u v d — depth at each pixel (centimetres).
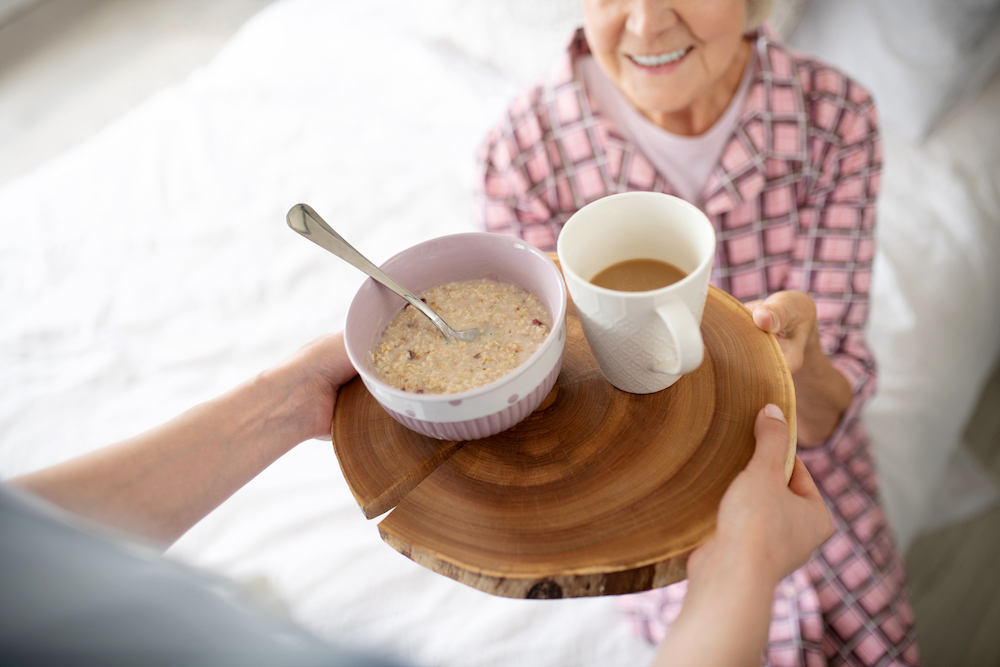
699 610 53
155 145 153
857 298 96
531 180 98
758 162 91
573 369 67
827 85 92
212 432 64
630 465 61
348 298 120
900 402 106
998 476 138
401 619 88
